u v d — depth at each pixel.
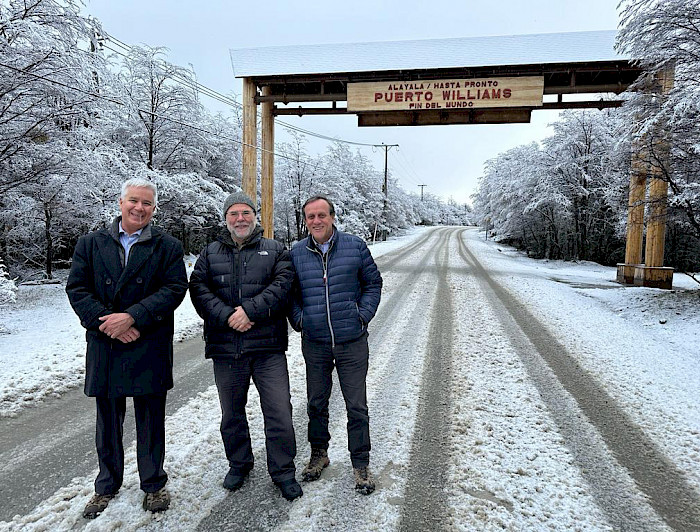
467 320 7.59
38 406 3.90
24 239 12.70
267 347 2.63
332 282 2.72
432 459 3.01
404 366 5.07
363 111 14.09
